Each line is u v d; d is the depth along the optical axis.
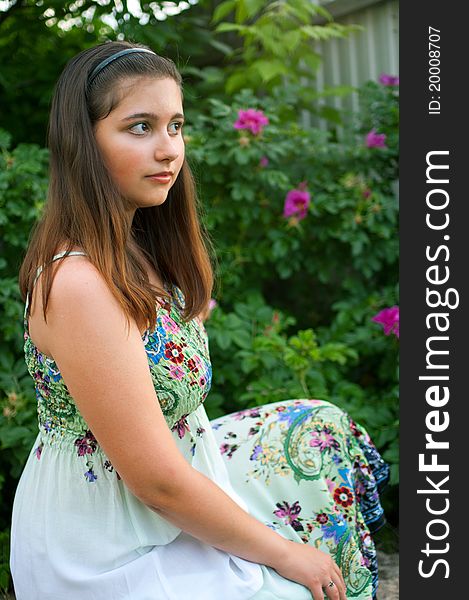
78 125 1.21
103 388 1.15
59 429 1.30
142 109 1.20
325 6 3.38
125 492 1.28
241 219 2.95
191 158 2.70
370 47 3.27
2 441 2.20
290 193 2.79
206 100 3.21
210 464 1.40
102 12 3.05
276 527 1.45
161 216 1.50
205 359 1.37
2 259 2.40
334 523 1.45
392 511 2.41
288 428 1.55
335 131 3.19
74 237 1.19
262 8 3.40
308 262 3.00
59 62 3.12
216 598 1.24
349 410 2.41
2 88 3.12
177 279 1.50
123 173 1.22
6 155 2.52
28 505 1.33
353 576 1.46
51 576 1.27
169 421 1.32
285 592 1.29
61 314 1.15
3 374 2.30
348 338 2.68
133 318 1.19
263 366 2.49
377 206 2.88
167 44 3.38
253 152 2.74
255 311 2.62
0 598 2.08
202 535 1.24
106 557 1.25
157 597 1.21
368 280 3.08
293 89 3.17
